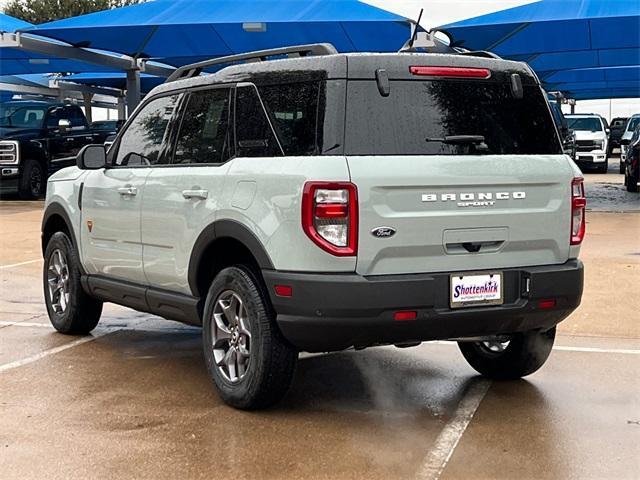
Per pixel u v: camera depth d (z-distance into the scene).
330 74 4.34
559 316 4.74
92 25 16.55
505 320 4.54
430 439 4.32
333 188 4.15
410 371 5.71
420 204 4.30
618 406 4.90
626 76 32.78
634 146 20.91
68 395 5.08
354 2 15.87
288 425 4.53
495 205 4.51
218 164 4.88
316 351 4.50
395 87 4.39
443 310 4.34
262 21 15.56
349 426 4.52
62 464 3.96
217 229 4.73
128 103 20.97
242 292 4.61
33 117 20.25
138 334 6.84
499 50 19.58
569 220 4.77
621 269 9.63
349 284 4.14
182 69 5.65
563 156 4.85
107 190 5.92
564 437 4.36
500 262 4.55
